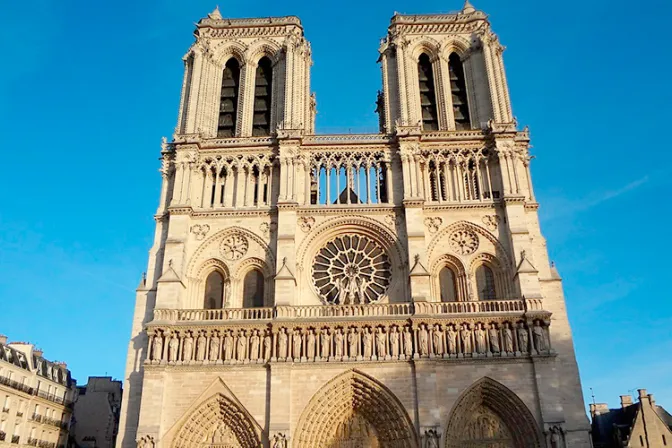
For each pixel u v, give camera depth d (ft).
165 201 251.19
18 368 277.23
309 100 293.84
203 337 220.43
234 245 242.99
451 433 205.05
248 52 282.36
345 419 215.72
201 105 267.80
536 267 233.76
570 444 205.16
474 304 223.10
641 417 268.41
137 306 232.53
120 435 213.05
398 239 239.71
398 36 278.26
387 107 266.36
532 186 250.78
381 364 213.05
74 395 330.34
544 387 207.31
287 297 224.74
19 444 272.72
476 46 280.31
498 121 258.16
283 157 251.19
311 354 215.31
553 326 222.48
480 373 211.00
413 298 222.69
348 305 223.92
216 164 255.70
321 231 243.40
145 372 214.28
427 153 254.47
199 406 211.20
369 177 251.80
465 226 241.76
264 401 210.79
